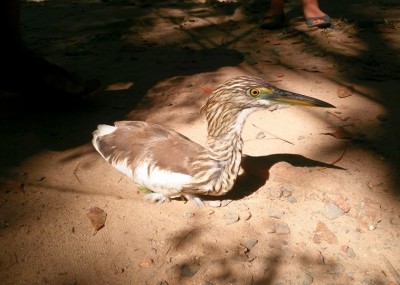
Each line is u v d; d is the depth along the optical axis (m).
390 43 0.83
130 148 0.44
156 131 0.45
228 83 0.40
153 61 0.80
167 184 0.41
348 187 0.45
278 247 0.39
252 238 0.40
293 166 0.48
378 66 0.73
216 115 0.41
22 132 0.56
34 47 0.89
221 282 0.36
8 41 0.57
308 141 0.53
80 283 0.36
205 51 0.84
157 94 0.66
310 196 0.45
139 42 0.91
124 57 0.82
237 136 0.41
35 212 0.43
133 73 0.74
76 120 0.59
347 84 0.67
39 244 0.39
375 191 0.45
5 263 0.37
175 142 0.43
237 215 0.42
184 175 0.40
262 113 0.60
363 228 0.41
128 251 0.39
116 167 0.44
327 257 0.38
